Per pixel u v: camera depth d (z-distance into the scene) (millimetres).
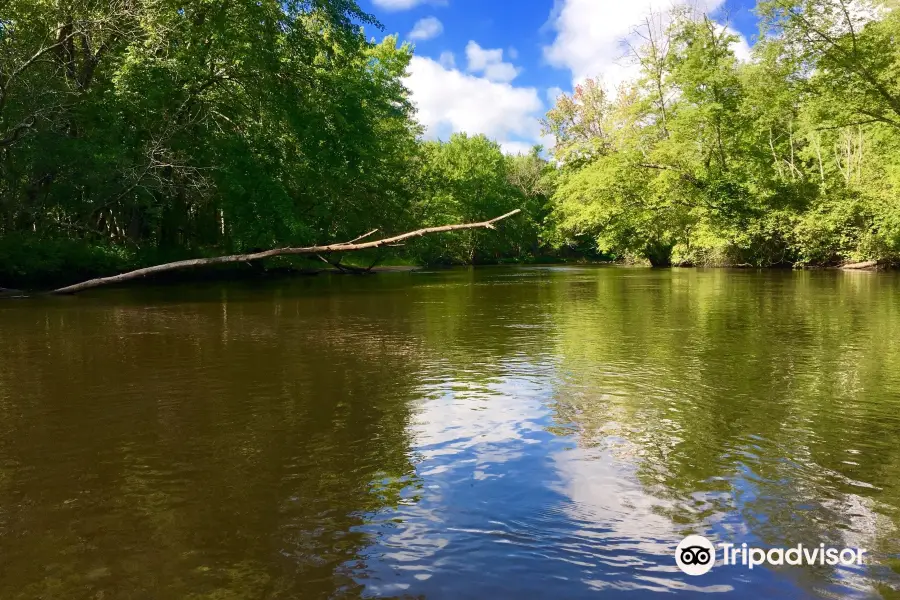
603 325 8500
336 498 2586
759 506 2475
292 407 4082
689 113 29281
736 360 5719
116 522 2375
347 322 8945
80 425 3676
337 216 26500
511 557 2098
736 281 19688
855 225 27219
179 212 22344
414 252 36438
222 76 19484
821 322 8586
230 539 2234
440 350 6398
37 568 2049
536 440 3348
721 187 30438
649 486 2689
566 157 38406
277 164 20859
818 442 3273
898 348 6332
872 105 21203
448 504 2518
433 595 1873
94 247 17781
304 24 20547
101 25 16141
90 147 16234
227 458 3086
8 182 15992
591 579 1958
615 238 37031
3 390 4598
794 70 22578
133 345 6742
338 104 22297
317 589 1909
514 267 43188
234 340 7129
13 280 15734
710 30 29641
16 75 15328
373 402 4203
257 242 20469
